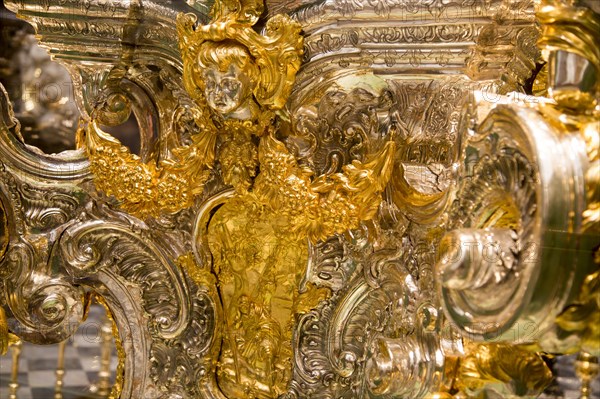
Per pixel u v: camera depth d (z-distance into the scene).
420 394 1.40
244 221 1.72
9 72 2.53
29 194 1.83
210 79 1.48
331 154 1.60
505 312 1.16
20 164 1.82
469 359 1.35
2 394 2.47
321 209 1.54
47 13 1.68
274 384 1.75
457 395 1.36
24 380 2.57
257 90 1.49
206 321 1.80
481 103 1.27
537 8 1.24
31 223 1.84
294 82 1.51
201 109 1.58
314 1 1.46
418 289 1.51
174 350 1.83
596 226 1.11
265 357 1.75
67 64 1.73
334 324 1.70
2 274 1.84
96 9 1.66
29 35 2.55
